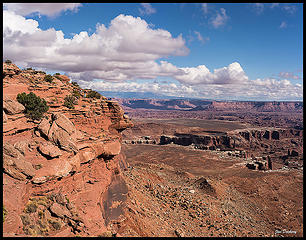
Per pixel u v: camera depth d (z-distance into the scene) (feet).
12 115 79.92
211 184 287.48
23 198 61.87
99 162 102.22
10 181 60.75
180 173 357.20
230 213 223.71
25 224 56.24
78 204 78.95
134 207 121.08
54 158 75.31
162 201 172.65
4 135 72.95
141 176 204.54
